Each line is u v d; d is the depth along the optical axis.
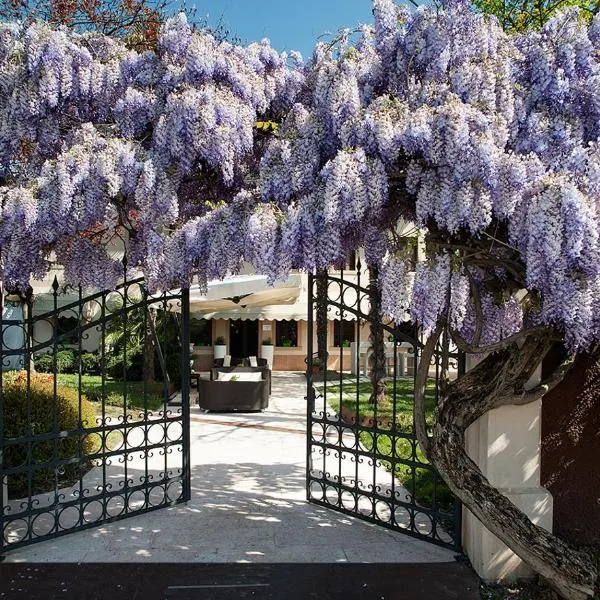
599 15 4.05
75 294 16.42
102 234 4.64
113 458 7.83
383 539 5.29
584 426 4.89
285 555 4.92
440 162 3.54
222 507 6.04
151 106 4.42
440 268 3.60
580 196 3.19
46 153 4.50
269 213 3.72
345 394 13.76
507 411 4.62
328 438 9.29
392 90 4.22
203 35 4.51
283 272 3.65
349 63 4.09
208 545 5.09
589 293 3.31
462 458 4.03
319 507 6.08
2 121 4.34
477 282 4.14
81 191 4.05
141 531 5.37
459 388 4.22
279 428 10.18
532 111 3.85
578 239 3.15
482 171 3.41
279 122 4.84
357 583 4.46
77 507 5.85
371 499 5.62
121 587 4.34
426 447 4.23
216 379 12.60
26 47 4.28
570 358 4.45
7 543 4.90
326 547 5.09
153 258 4.18
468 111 3.49
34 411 6.57
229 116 4.20
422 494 6.43
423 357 4.18
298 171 3.85
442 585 4.45
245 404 11.71
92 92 4.48
